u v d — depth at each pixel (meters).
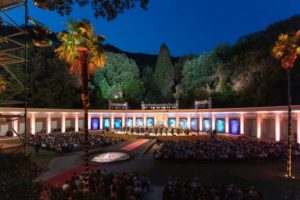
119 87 85.12
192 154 33.84
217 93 73.31
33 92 66.69
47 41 13.56
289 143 27.84
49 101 69.00
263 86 59.25
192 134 61.03
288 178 26.98
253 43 69.88
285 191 23.31
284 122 48.75
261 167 31.33
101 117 74.94
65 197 7.68
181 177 27.88
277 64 57.19
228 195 18.94
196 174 28.88
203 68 79.56
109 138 53.38
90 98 79.44
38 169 29.16
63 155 39.50
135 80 88.94
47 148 42.12
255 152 33.69
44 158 36.91
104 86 83.38
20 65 64.19
